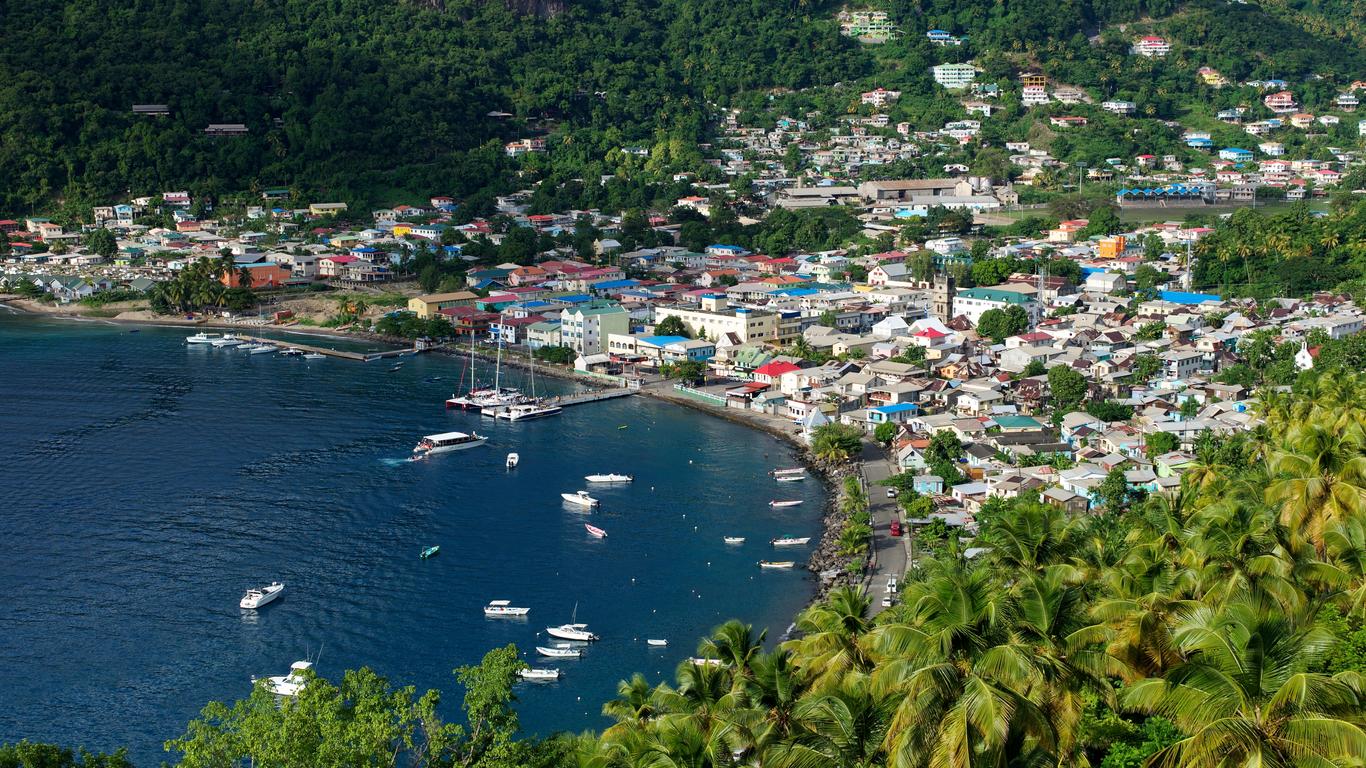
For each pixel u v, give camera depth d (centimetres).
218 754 8150
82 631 14662
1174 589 8938
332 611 15325
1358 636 8381
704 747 7712
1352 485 10231
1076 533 10338
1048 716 6538
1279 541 9625
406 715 8575
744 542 17838
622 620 15138
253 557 17125
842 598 9044
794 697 7969
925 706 6278
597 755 8075
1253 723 5816
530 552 17475
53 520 18525
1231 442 18062
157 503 19412
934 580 7888
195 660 13938
